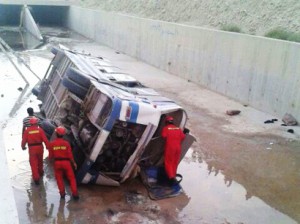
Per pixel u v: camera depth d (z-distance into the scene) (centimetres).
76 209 689
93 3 3512
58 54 1163
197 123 1204
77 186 770
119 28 2512
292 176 880
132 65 2103
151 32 2077
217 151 999
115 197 743
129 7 2814
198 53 1672
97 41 2969
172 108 809
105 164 778
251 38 1343
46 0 3641
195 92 1577
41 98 1147
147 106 735
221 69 1529
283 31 1410
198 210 717
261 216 711
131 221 664
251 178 862
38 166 786
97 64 1107
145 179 804
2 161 543
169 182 803
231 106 1395
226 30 1641
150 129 743
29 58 2133
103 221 657
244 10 1712
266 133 1134
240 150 1009
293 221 700
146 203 729
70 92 866
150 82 1720
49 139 872
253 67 1352
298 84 1163
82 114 807
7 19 3850
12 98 1370
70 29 3706
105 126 702
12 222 411
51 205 695
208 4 1970
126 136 755
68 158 708
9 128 1075
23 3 3581
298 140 1084
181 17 2117
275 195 793
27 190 743
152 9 2458
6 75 1708
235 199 768
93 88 788
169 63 1923
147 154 841
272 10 1580
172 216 689
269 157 973
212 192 791
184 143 834
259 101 1343
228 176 866
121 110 707
